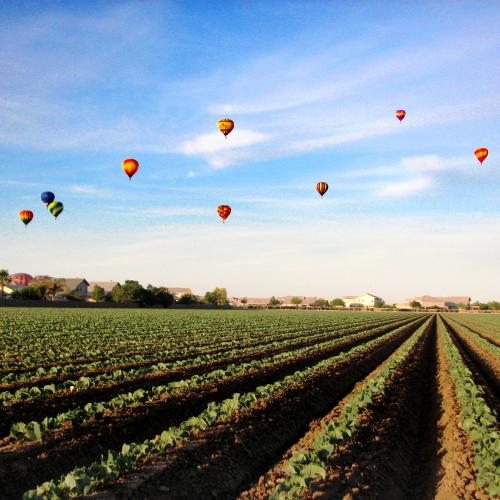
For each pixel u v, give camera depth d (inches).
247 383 801.6
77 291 5556.1
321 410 705.6
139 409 592.7
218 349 1258.0
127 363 989.8
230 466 444.5
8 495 379.9
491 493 383.6
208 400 684.7
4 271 4534.9
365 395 649.6
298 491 369.7
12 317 2297.0
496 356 1328.7
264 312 4677.7
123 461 394.0
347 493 387.5
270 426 561.6
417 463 510.0
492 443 461.1
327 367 934.4
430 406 746.8
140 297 4682.6
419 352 1286.9
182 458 427.2
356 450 475.5
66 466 438.3
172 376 848.3
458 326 2800.2
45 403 626.2
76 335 1528.1
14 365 923.4
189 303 5561.0
